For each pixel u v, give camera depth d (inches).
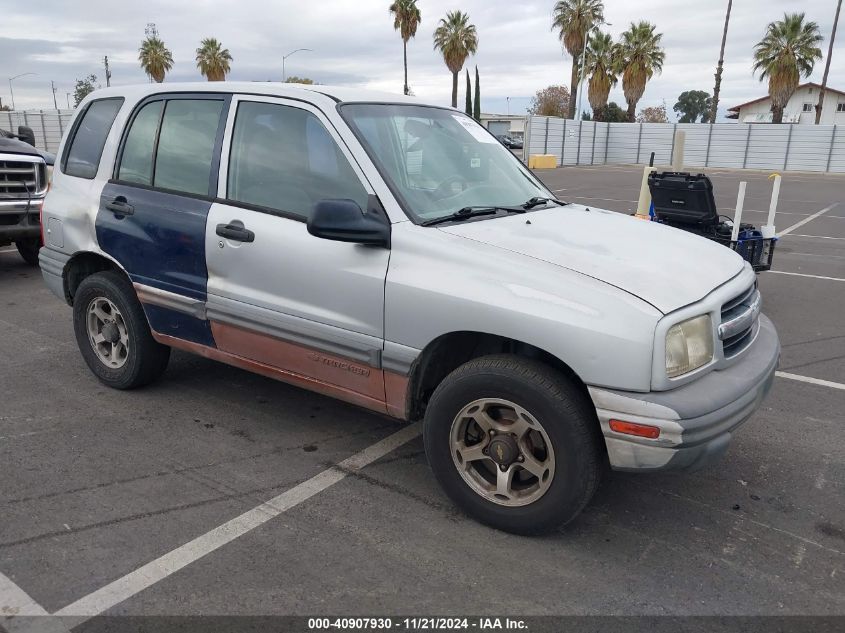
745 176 1317.7
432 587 111.8
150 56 2124.8
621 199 772.6
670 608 108.0
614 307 109.8
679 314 111.2
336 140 138.3
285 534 125.5
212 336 159.9
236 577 113.3
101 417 174.1
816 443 166.1
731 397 113.2
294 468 149.9
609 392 109.7
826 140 1518.2
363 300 131.8
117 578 112.6
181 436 164.1
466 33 1918.1
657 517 133.7
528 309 113.9
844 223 579.2
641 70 1834.4
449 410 125.9
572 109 1886.1
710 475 150.3
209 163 157.2
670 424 106.7
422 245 126.3
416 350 127.2
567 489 116.6
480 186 153.9
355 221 125.0
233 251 149.2
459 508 133.9
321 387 145.8
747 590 112.6
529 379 115.8
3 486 140.3
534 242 127.7
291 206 143.6
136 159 172.2
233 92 156.2
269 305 145.6
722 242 276.7
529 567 117.3
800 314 284.7
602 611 107.0
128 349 182.4
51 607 105.7
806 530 130.4
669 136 1681.8
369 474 147.9
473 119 181.3
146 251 165.9
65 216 183.8
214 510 133.0
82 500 135.6
